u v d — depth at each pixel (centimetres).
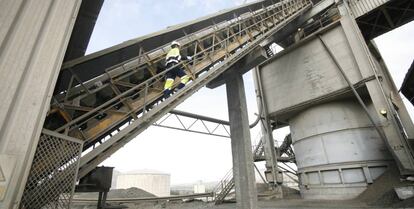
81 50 738
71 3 277
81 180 486
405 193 1066
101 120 517
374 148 1625
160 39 761
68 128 420
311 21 2050
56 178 288
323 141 1800
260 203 1716
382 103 1435
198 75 850
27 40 223
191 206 1822
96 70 625
